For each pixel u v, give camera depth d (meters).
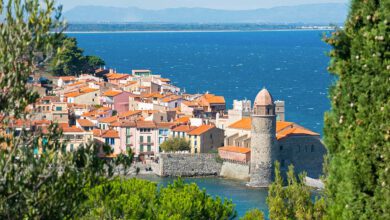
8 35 54.66
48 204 54.41
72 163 55.84
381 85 51.84
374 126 51.94
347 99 54.09
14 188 53.84
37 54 54.97
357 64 53.56
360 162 52.41
